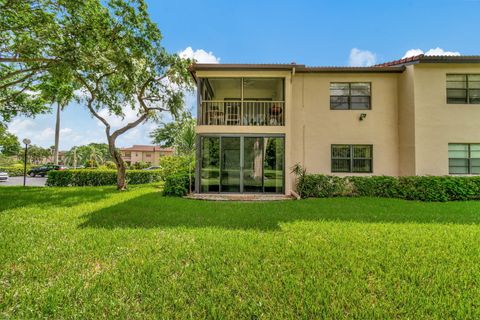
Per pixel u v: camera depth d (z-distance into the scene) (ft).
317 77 36.40
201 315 7.93
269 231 16.69
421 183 29.91
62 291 9.09
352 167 35.99
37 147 188.75
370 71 35.22
